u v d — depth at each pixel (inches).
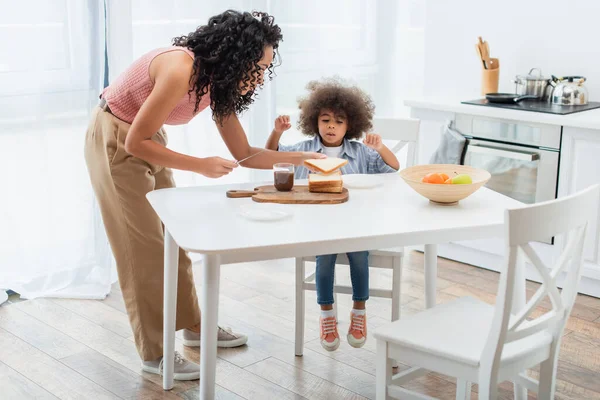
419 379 104.5
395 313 106.3
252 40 89.4
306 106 113.4
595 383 102.2
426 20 163.6
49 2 125.2
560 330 79.4
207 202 91.4
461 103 146.0
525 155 134.2
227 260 77.0
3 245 129.9
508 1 151.4
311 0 170.1
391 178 105.0
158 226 101.7
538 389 82.4
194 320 109.7
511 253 69.1
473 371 74.4
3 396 99.9
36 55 125.3
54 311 128.6
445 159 142.1
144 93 93.4
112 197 99.0
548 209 70.0
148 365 106.5
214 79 89.5
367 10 179.6
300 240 76.0
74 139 132.1
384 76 186.1
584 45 143.0
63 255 135.5
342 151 113.4
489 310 85.5
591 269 130.8
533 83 146.0
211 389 82.4
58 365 108.9
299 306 109.2
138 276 102.0
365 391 101.1
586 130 127.1
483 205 90.0
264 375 105.7
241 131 102.4
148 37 139.0
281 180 94.8
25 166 128.2
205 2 146.3
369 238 77.9
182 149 146.8
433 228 80.2
